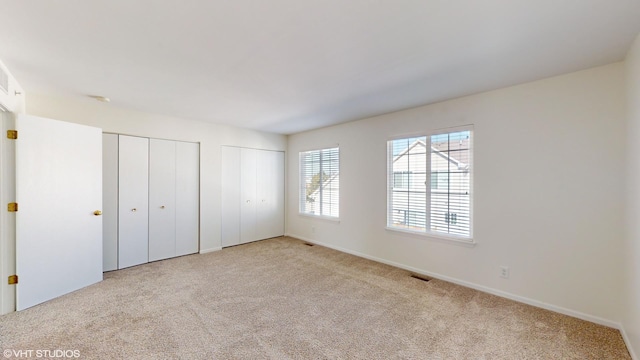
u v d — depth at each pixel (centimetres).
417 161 366
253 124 484
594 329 225
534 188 267
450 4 149
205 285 318
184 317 244
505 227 286
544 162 261
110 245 368
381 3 148
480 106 303
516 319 242
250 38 187
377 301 278
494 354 194
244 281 331
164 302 273
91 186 320
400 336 216
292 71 244
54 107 324
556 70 240
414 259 368
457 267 325
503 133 286
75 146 303
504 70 241
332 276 349
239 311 256
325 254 452
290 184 591
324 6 150
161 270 370
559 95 252
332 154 497
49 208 277
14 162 256
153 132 406
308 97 320
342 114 403
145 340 208
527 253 272
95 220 324
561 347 202
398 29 175
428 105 349
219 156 484
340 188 471
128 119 381
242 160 520
